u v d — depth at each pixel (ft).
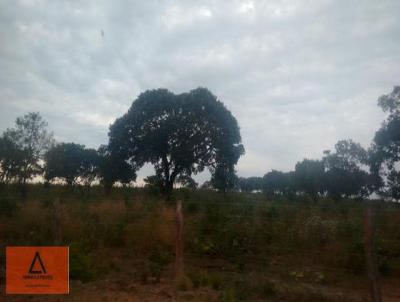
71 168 123.75
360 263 34.60
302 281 33.47
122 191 107.04
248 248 40.06
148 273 34.35
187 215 49.11
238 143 130.62
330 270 35.37
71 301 27.76
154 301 27.73
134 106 126.93
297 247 39.91
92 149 135.23
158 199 70.54
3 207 51.67
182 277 30.76
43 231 43.50
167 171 126.93
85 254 35.76
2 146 85.61
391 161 104.22
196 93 125.90
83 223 45.80
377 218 40.19
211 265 37.58
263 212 49.83
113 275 34.06
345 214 50.75
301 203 87.81
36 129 90.79
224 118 126.21
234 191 126.41
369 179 108.06
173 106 123.85
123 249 42.27
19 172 86.69
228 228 41.42
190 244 40.78
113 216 49.62
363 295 30.17
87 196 83.97
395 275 34.58
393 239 38.42
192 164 125.90
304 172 122.52
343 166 113.70
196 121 122.52
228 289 29.37
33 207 49.85
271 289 30.14
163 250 40.09
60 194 81.71
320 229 41.04
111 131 127.54
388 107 101.71
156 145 124.16
